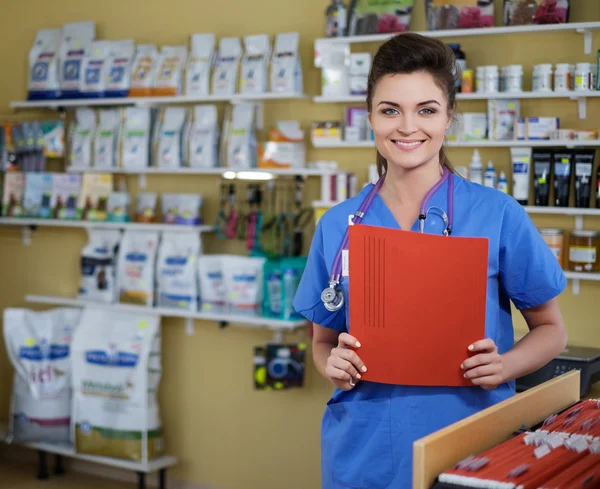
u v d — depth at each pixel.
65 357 4.46
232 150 4.07
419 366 1.65
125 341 4.28
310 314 1.92
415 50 1.63
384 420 1.74
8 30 4.87
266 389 3.99
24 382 4.50
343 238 1.84
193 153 4.17
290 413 4.16
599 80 3.34
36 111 4.80
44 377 4.45
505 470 1.32
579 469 1.32
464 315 1.61
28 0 4.80
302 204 4.08
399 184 1.79
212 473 4.39
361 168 3.95
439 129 1.66
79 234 4.71
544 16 3.42
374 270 1.64
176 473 4.49
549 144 3.41
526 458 1.38
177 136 4.23
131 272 4.32
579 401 1.92
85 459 4.54
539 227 3.60
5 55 4.88
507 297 1.82
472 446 1.44
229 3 4.23
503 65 3.62
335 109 3.97
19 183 4.71
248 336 4.25
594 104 3.46
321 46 3.84
